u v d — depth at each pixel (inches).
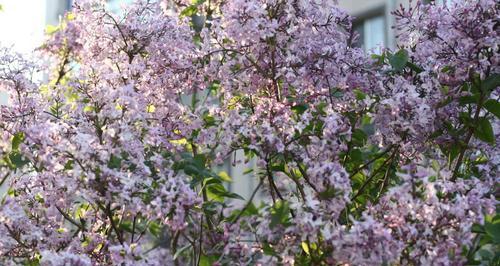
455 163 126.8
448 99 113.0
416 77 121.3
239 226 110.6
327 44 120.6
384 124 115.2
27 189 120.4
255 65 118.2
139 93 117.0
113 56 129.7
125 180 99.4
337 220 99.6
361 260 92.4
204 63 126.6
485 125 113.7
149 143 112.7
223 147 116.0
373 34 250.1
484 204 97.0
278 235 101.0
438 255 93.0
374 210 102.0
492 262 122.2
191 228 132.4
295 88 120.6
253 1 111.3
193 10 152.6
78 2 131.5
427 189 95.3
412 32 120.3
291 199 119.8
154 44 128.4
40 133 103.3
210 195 125.1
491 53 109.7
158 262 107.3
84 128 107.6
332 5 121.3
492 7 106.6
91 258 113.3
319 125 115.6
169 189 103.5
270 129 105.3
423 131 115.3
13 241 113.9
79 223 129.0
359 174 127.5
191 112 128.3
